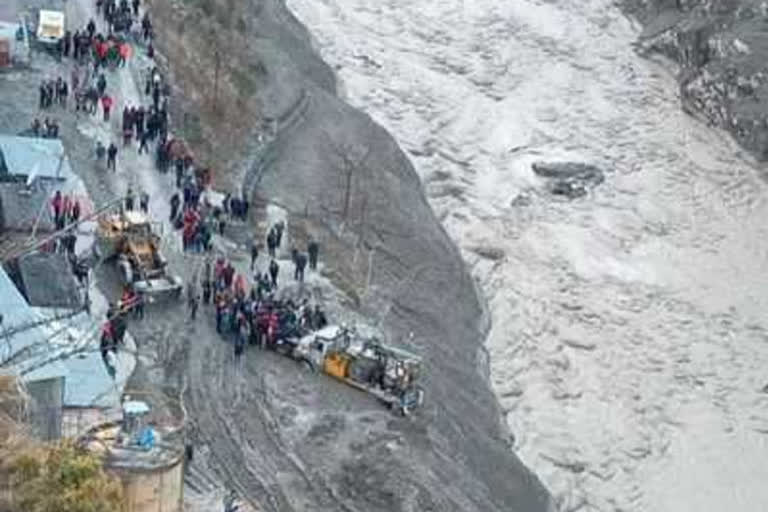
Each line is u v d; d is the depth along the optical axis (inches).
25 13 5885.8
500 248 6417.3
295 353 4601.4
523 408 5442.9
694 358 6013.8
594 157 7362.2
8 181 4726.9
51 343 2404.0
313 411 4389.8
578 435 5383.9
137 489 3152.1
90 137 5305.1
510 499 4685.0
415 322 5378.9
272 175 5900.6
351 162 6254.9
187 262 4881.9
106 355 3887.8
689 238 6889.8
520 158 7209.6
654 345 6038.4
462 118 7411.4
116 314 3336.6
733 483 5354.3
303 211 5708.7
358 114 6904.5
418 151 7057.1
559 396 5580.7
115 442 3253.0
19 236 4461.1
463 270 6102.4
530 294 6156.5
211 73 6220.5
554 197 6978.4
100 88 5497.1
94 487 2225.6
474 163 7091.5
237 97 6190.9
